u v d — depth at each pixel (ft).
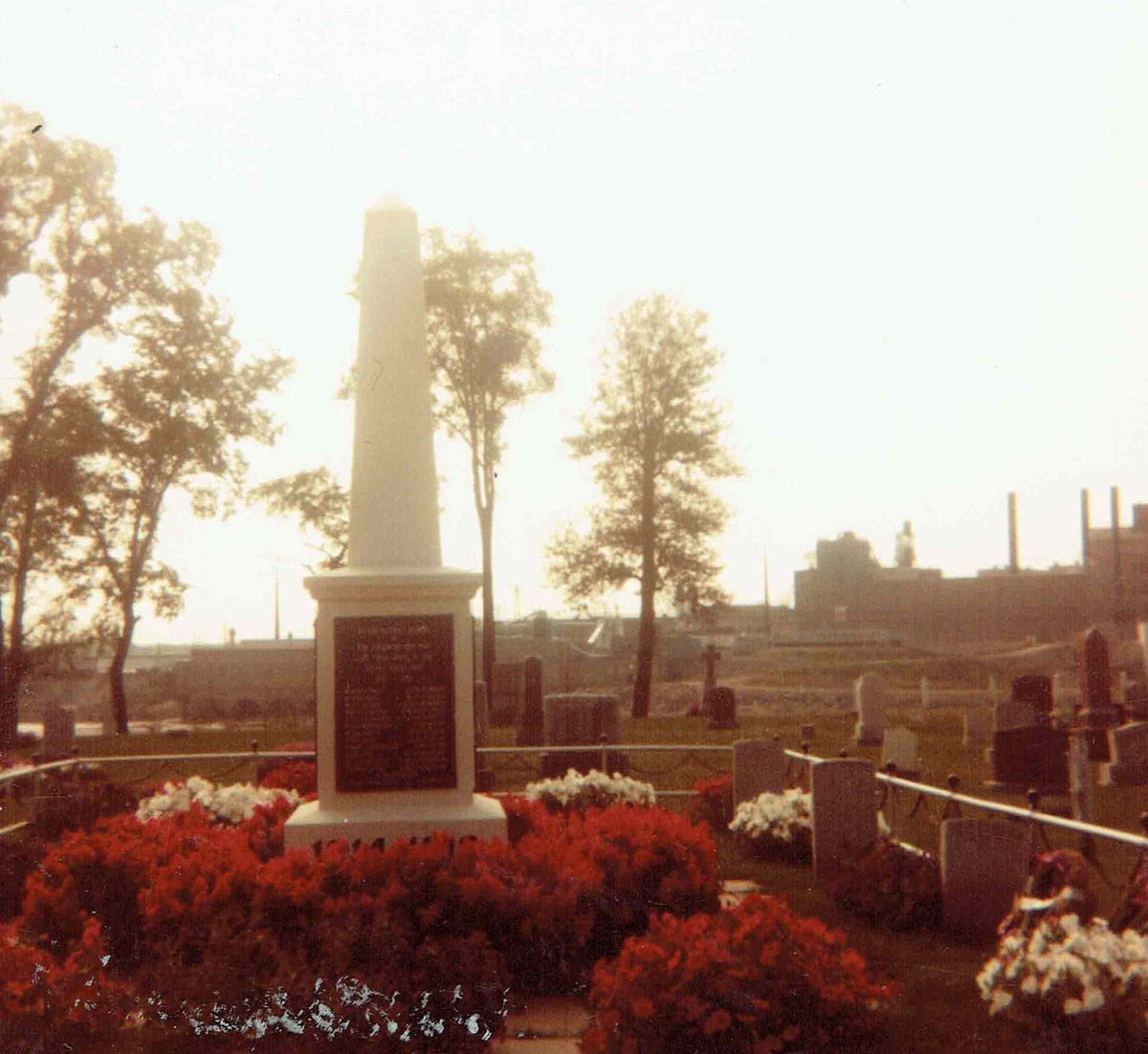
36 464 118.21
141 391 126.41
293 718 173.58
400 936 25.63
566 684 184.34
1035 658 232.53
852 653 253.03
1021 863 31.86
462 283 134.10
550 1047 24.35
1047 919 23.65
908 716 128.06
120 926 30.60
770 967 22.30
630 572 147.33
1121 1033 21.81
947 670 224.74
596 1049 21.84
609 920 29.50
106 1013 23.77
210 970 24.23
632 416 146.41
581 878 29.43
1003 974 23.20
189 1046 23.58
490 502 138.51
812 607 326.44
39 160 116.06
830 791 40.57
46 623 125.70
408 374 36.24
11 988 23.24
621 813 34.06
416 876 27.84
